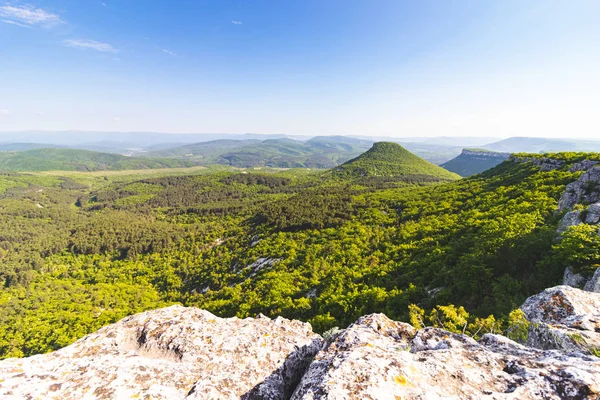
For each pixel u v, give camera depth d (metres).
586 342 9.18
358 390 5.21
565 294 13.56
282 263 73.25
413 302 35.78
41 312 82.69
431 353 6.58
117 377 7.21
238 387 7.54
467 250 41.12
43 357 7.88
